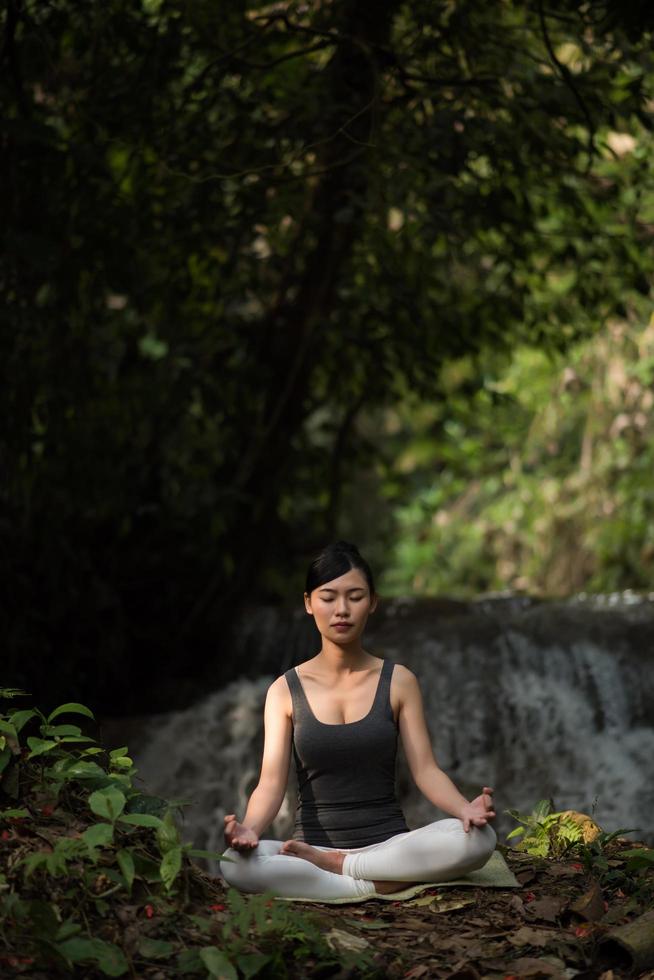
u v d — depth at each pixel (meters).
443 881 4.46
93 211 9.70
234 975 3.38
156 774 10.85
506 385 16.42
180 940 3.63
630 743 11.16
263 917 3.59
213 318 11.77
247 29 9.57
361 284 11.34
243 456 12.32
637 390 14.52
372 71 9.46
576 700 11.51
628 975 3.71
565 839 5.16
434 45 9.12
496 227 10.30
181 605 12.31
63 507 10.73
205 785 10.94
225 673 12.47
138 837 3.96
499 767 11.21
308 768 4.60
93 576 11.38
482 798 4.42
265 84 9.95
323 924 3.97
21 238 8.68
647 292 10.98
